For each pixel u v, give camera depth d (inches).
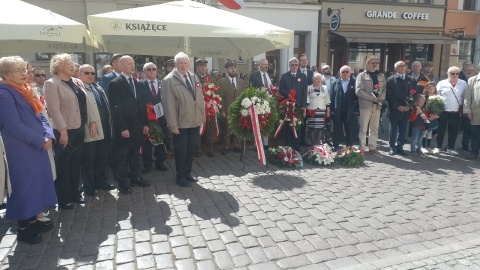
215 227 156.3
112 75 225.0
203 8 234.4
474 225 162.4
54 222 161.0
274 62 625.6
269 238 146.6
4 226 158.6
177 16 210.4
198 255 133.2
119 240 144.3
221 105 275.3
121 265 126.3
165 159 268.1
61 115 159.9
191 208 177.5
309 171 243.1
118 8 509.7
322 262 129.6
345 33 632.4
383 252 137.5
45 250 136.9
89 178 192.4
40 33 159.5
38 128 139.9
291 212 172.9
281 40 218.8
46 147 141.7
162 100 203.3
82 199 183.9
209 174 235.3
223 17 223.9
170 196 194.4
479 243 144.9
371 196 196.4
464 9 730.8
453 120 301.1
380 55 681.0
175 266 125.8
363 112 287.6
